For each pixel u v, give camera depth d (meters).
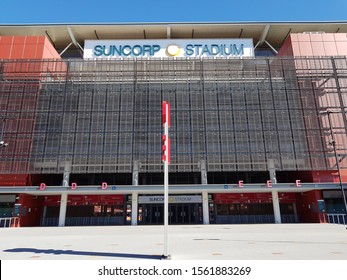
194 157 39.94
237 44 50.62
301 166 39.31
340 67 44.59
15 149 39.38
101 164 39.38
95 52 49.91
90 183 42.81
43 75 43.56
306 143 40.25
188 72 44.44
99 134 40.66
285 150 40.03
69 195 39.88
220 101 42.53
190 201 39.59
